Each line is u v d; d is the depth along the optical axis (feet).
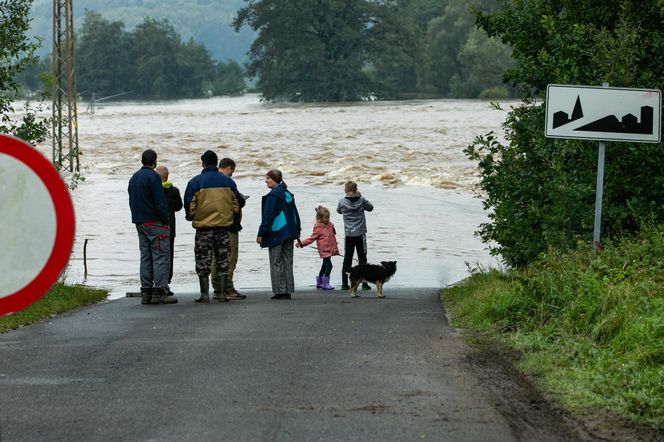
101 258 224.33
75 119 379.96
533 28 133.90
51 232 30.66
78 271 198.49
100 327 95.76
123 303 125.08
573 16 131.34
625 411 56.44
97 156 584.40
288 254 132.16
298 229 132.46
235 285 173.37
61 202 30.71
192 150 619.67
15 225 30.53
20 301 30.53
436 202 359.66
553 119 99.60
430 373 68.33
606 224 116.78
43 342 84.99
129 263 214.90
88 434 52.16
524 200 127.34
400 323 95.35
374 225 288.51
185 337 86.94
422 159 542.98
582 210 117.19
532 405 59.11
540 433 52.39
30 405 59.36
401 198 376.68
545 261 103.35
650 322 72.59
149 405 59.11
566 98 99.40
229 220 126.11
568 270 94.32
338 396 61.00
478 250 234.79
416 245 244.22
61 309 114.83
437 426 53.36
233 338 85.71
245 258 221.25
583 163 123.34
